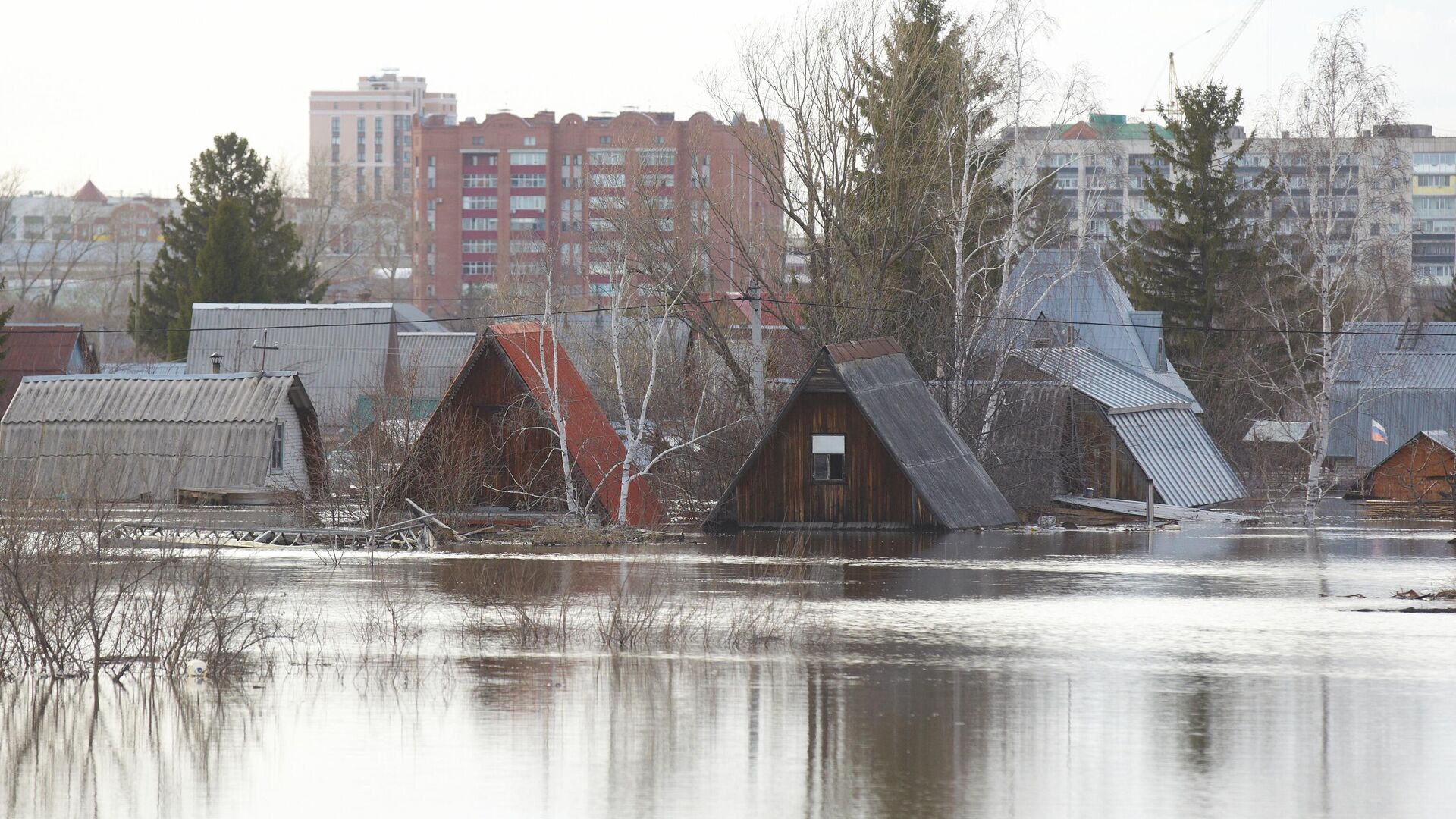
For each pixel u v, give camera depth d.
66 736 35.31
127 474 103.00
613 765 32.22
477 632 48.25
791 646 46.22
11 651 43.09
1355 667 43.03
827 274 103.00
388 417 90.19
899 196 103.25
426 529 76.69
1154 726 35.53
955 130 101.12
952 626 50.28
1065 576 65.19
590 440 88.94
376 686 40.31
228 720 36.69
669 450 88.75
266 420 103.94
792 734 34.75
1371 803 29.50
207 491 100.75
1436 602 57.16
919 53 103.00
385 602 51.94
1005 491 98.69
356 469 85.94
